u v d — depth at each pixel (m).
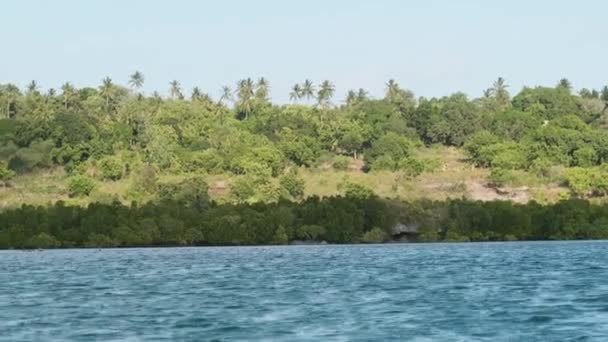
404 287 115.38
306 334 70.06
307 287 116.25
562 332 70.88
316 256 198.00
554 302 93.56
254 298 100.56
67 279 135.88
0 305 94.38
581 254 192.62
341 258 188.88
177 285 122.12
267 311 86.31
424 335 69.44
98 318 81.50
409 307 89.44
